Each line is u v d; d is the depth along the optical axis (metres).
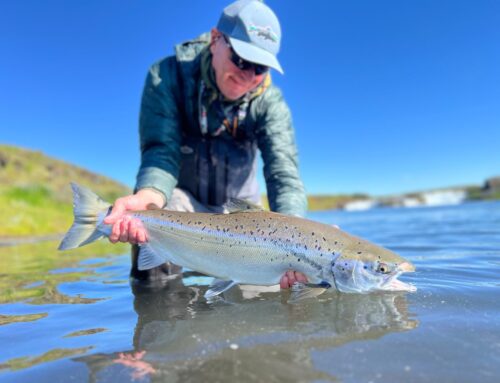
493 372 0.43
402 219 4.31
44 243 2.52
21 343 0.58
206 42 1.16
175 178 1.06
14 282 1.10
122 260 1.54
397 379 0.42
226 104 1.12
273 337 0.55
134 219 0.91
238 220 0.90
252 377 0.43
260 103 1.13
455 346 0.50
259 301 0.77
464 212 5.25
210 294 0.82
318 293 0.79
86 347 0.55
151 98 1.10
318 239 0.86
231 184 1.26
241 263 0.88
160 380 0.44
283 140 1.12
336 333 0.56
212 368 0.46
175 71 1.12
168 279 1.05
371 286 0.81
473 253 1.32
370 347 0.50
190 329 0.60
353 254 0.83
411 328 0.57
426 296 0.74
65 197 4.59
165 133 1.08
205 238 0.89
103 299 0.85
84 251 1.95
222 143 1.21
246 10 0.98
